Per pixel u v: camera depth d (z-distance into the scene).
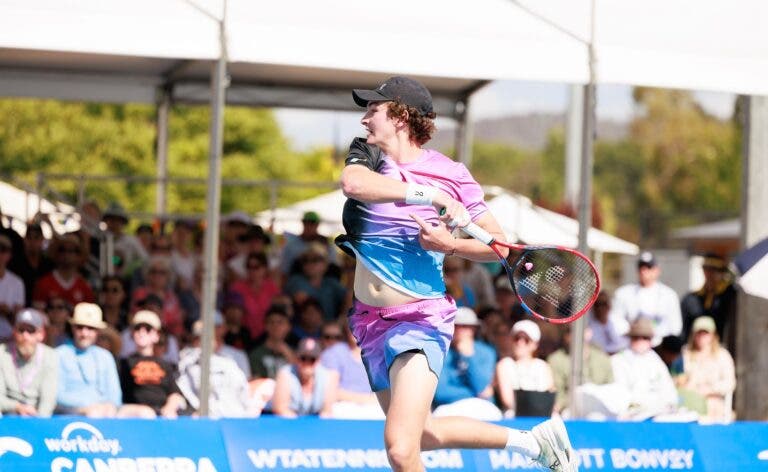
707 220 90.56
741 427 15.22
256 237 23.19
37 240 20.53
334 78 24.98
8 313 18.47
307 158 85.25
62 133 60.97
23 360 15.45
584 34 16.20
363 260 9.65
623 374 18.61
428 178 9.61
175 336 20.28
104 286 19.61
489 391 17.62
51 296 19.56
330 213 32.03
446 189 9.66
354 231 9.67
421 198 9.05
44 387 15.45
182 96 25.88
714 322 22.20
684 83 16.56
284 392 16.55
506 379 17.64
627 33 16.38
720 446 15.09
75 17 14.60
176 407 16.70
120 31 14.73
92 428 13.18
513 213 31.67
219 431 13.65
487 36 15.95
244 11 15.14
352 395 17.53
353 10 15.55
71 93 24.81
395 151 9.62
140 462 13.27
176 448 13.44
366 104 9.68
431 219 9.58
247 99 26.27
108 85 25.20
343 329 18.22
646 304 23.02
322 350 18.14
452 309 9.77
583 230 16.42
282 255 24.23
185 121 65.81
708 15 16.69
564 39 16.16
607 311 21.92
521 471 14.43
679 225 91.38
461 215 9.16
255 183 27.47
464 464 14.27
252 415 17.30
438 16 15.81
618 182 107.00
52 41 14.55
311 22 15.37
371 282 9.73
